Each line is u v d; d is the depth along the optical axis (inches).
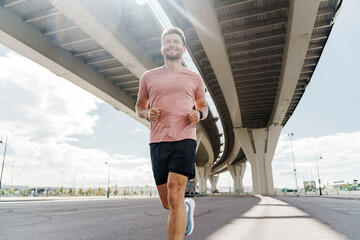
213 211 382.0
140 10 636.7
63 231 184.9
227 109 1397.6
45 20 609.6
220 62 799.1
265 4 611.5
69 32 652.1
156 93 78.6
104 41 640.4
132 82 936.3
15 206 580.1
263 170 1652.3
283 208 437.4
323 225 215.8
